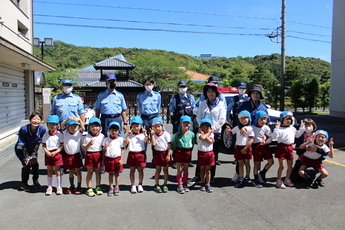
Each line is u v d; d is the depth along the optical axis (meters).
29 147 4.11
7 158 6.28
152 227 2.98
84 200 3.78
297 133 4.45
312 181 4.29
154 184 4.49
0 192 4.07
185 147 4.06
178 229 2.94
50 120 3.97
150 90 5.41
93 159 3.96
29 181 4.63
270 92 28.73
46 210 3.44
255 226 3.01
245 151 4.26
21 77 12.09
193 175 5.02
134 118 4.11
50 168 4.01
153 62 32.19
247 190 4.18
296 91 24.55
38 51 50.53
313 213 3.33
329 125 12.86
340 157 6.28
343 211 3.38
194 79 47.81
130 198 3.85
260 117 4.23
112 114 5.09
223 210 3.43
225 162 5.88
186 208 3.49
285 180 4.42
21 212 3.38
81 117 5.18
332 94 18.48
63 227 2.99
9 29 9.59
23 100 12.32
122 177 4.90
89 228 2.96
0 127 9.30
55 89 21.59
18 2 12.38
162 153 4.08
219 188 4.27
